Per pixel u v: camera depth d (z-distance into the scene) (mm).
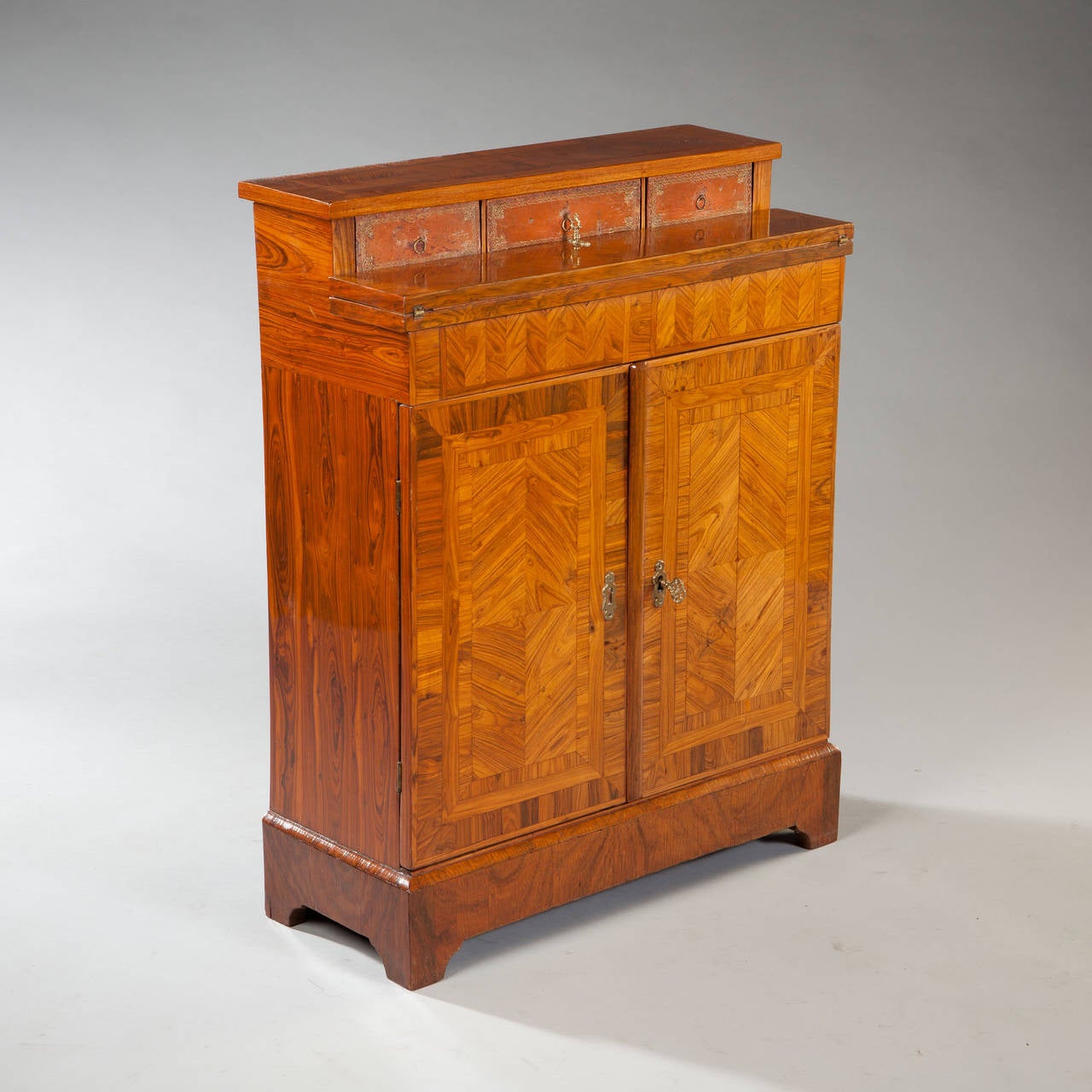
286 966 3586
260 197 3387
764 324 3793
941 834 4180
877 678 5055
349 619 3465
